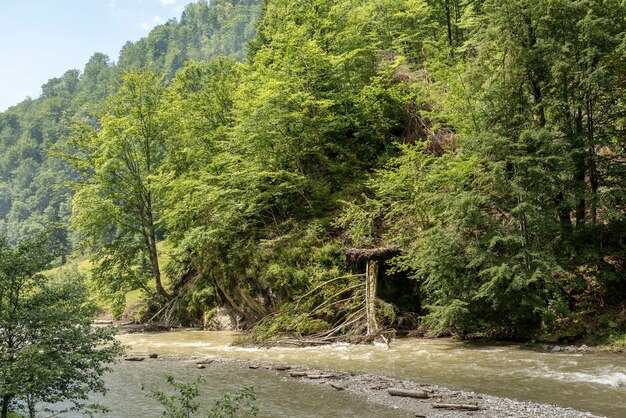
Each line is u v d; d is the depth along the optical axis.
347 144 32.09
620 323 18.09
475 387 13.57
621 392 12.36
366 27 35.88
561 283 20.08
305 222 28.31
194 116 37.00
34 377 9.21
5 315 9.88
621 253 19.41
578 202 19.25
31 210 138.38
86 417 12.46
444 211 20.95
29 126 184.88
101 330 10.84
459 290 19.95
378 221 26.94
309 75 29.58
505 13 20.41
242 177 28.56
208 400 13.44
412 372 15.70
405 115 31.95
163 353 21.69
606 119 20.50
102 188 32.69
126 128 33.00
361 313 22.83
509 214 19.70
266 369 17.23
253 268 26.89
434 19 38.16
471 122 22.89
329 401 12.96
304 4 35.09
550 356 16.88
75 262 53.53
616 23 19.89
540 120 20.84
